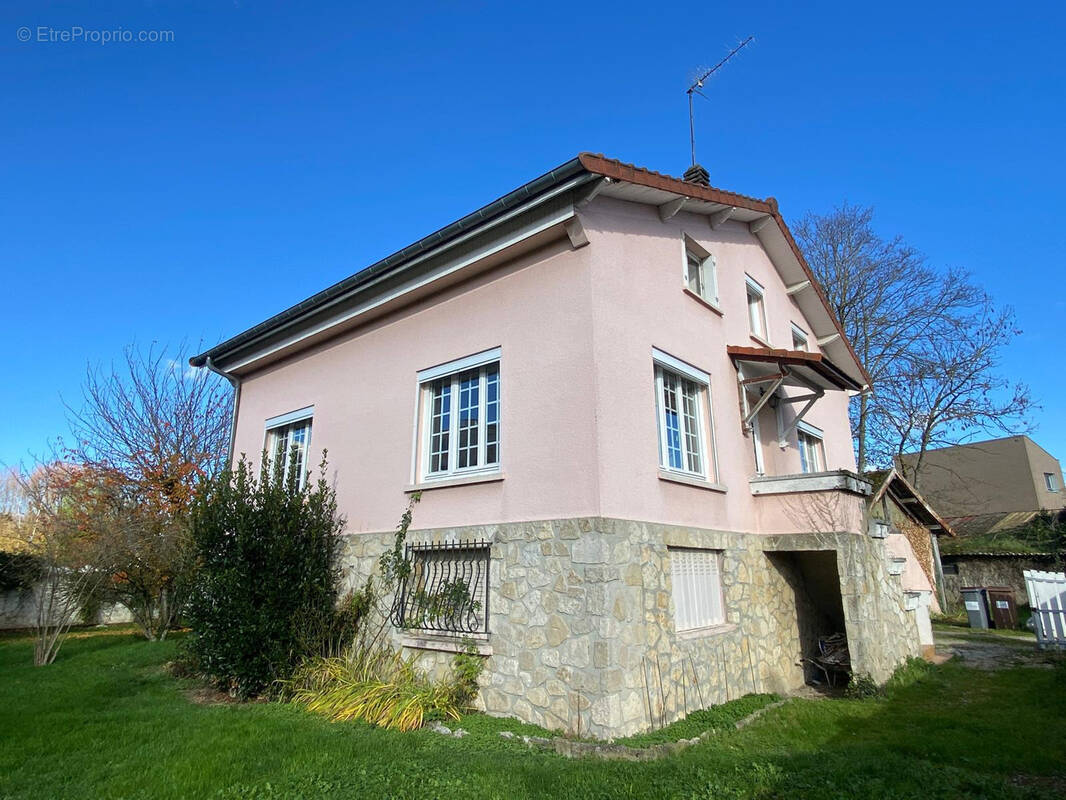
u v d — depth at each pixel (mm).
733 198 9977
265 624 8031
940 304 23531
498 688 6941
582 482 6664
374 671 8062
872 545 9508
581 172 6871
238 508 8406
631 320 7648
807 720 6859
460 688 7086
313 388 11016
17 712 7023
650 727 6320
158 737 5996
